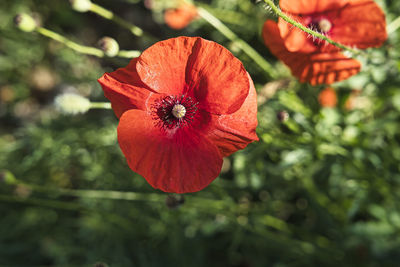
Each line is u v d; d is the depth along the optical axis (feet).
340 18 1.04
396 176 1.28
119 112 0.97
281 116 1.16
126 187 1.45
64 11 1.94
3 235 1.63
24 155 1.73
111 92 0.95
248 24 1.54
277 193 1.41
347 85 1.23
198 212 1.44
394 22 1.15
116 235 1.51
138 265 1.50
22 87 2.00
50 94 2.00
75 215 1.67
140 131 0.95
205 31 1.68
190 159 0.96
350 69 1.04
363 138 1.24
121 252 1.49
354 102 1.37
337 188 1.31
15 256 1.62
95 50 1.16
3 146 1.79
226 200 1.34
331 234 1.36
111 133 1.52
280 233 1.46
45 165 1.66
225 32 1.21
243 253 1.50
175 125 0.97
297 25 0.92
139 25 2.04
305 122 1.23
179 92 0.97
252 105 0.95
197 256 1.47
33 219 1.67
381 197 1.33
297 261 1.42
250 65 1.33
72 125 1.57
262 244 1.44
